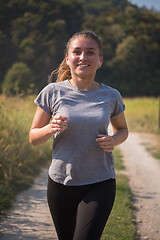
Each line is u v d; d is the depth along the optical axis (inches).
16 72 1720.0
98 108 72.6
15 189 176.2
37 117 75.5
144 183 214.5
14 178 189.5
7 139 199.6
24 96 254.1
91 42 73.7
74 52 74.4
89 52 73.8
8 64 2042.3
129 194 179.8
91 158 71.8
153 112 634.2
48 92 74.1
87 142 70.9
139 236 126.5
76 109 71.7
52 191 74.4
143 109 741.3
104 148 70.7
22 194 173.0
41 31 2164.1
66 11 2381.9
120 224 132.7
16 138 216.1
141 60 2527.1
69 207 74.1
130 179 224.1
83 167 71.6
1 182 174.4
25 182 190.9
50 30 2151.8
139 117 649.0
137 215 150.6
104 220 68.3
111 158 76.0
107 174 73.9
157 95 2513.5
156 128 547.2
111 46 2469.2
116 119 80.6
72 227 76.4
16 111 246.1
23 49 2087.8
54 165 73.7
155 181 221.1
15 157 200.4
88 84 75.1
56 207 74.2
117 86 2374.5
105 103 73.9
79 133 70.6
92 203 69.8
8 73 1761.8
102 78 2365.9
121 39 2503.7
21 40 2139.5
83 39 73.7
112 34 2475.4
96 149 71.7
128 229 128.3
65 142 71.5
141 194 187.2
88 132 70.7
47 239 119.3
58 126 66.2
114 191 74.6
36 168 231.9
